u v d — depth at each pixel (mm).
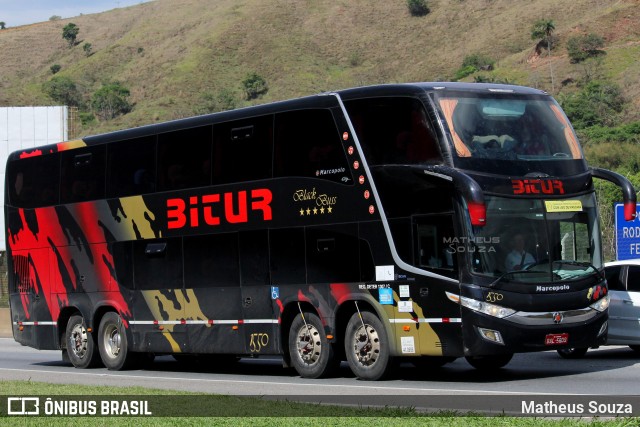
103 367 25781
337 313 19844
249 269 21453
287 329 21000
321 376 20438
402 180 18812
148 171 23859
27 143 63844
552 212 18703
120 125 166375
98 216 25031
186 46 198875
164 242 23359
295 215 20562
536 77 139875
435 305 18297
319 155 20219
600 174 19547
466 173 18094
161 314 23406
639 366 21125
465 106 18625
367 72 177250
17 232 27516
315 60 187250
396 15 196250
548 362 22625
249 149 21609
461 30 181125
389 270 18938
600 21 148000
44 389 18219
